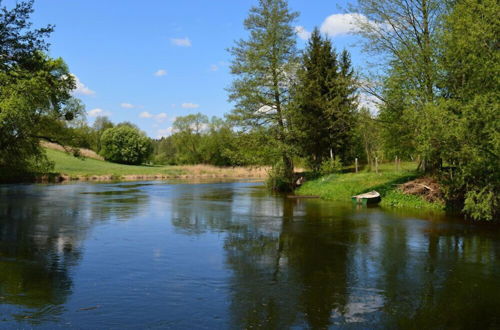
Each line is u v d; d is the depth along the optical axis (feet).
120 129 294.25
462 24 46.62
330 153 117.70
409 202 69.82
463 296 25.08
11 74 73.92
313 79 118.52
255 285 26.94
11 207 67.46
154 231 46.73
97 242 40.40
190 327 20.27
